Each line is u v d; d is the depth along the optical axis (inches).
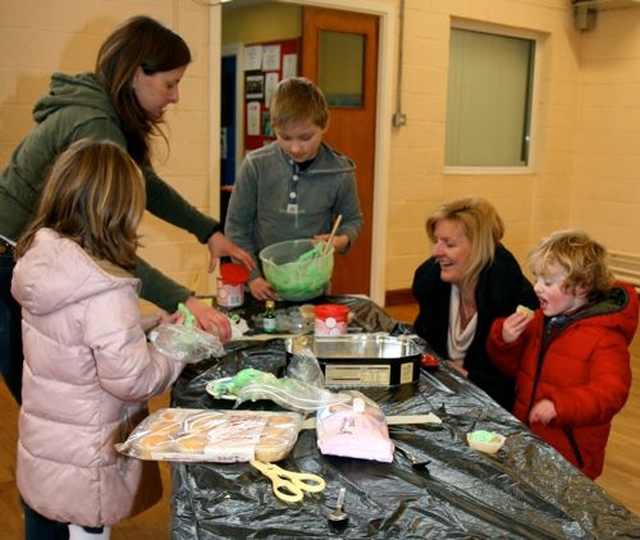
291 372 59.0
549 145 237.5
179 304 68.5
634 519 41.1
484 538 38.4
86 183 55.0
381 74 193.3
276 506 40.7
